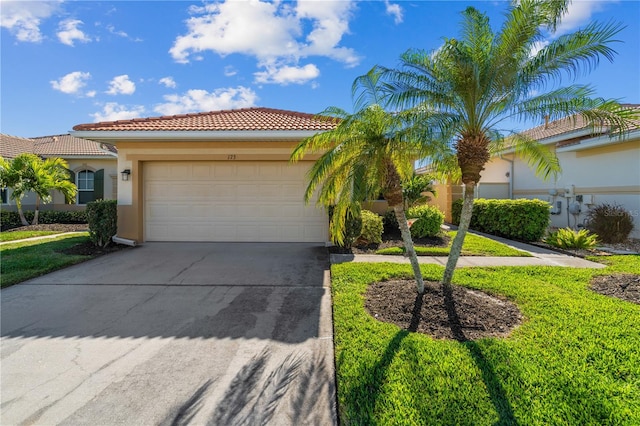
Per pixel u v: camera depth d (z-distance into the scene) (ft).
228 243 35.65
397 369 10.98
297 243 35.68
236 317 16.28
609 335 13.37
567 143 47.52
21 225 53.06
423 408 9.24
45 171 52.29
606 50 15.25
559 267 25.26
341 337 13.30
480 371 10.81
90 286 21.24
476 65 15.34
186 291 20.27
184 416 9.33
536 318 15.07
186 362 12.10
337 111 19.07
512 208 39.19
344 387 10.23
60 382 10.86
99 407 9.68
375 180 18.83
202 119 38.27
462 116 16.80
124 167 35.76
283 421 9.16
